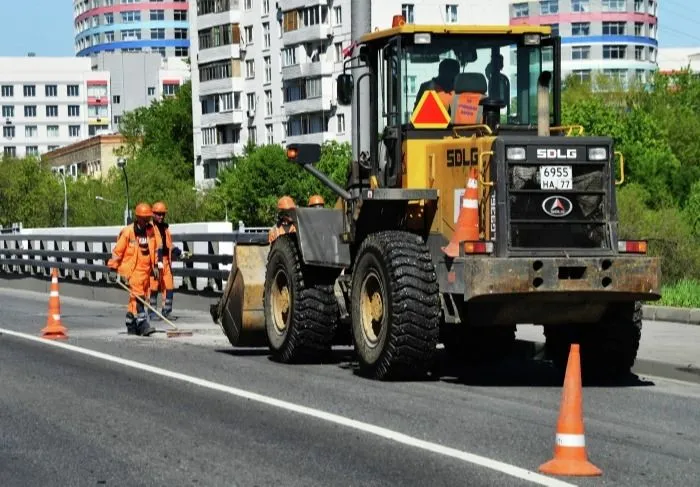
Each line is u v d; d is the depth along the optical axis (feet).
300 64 440.04
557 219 54.19
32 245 145.28
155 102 615.16
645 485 35.27
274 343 65.26
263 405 49.67
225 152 497.87
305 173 423.64
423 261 55.83
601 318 56.39
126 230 82.02
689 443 41.88
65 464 38.60
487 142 54.54
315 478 36.29
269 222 425.69
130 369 61.57
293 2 442.09
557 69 59.62
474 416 46.91
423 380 57.57
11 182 510.99
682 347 66.85
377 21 399.24
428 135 59.00
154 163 519.19
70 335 81.56
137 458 39.40
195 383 56.18
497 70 59.36
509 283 52.80
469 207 54.75
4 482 36.14
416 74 59.21
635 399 52.42
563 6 641.81
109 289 120.16
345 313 62.28
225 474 37.01
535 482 35.47
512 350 66.49
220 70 493.77
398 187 59.47
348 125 429.79
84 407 49.44
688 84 450.71
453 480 35.86
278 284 65.46
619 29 642.22
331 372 60.54
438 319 55.52
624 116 403.75
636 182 371.15
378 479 36.06
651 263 53.67
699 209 219.00
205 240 104.53
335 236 61.72
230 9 487.61
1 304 114.83
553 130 58.70
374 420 45.96
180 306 109.29
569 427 36.65
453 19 407.03
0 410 48.78
